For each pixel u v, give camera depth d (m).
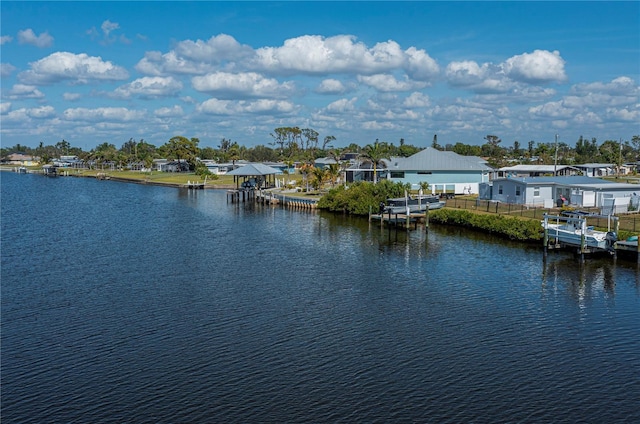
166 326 32.91
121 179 195.25
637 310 35.56
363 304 37.09
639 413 23.00
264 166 128.88
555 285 41.47
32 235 67.19
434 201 77.62
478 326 32.72
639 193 72.06
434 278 44.03
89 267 48.69
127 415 23.02
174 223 78.06
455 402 23.78
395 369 26.88
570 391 24.75
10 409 23.58
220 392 24.75
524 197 75.75
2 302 37.97
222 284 42.44
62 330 32.41
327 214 86.94
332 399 24.06
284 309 36.03
